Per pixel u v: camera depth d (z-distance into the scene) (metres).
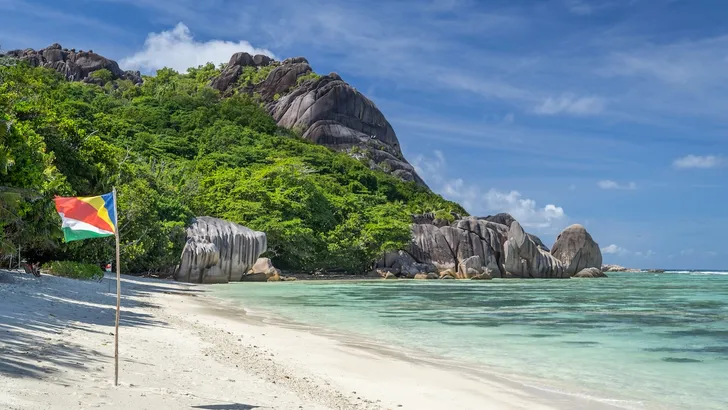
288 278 66.94
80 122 95.75
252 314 26.69
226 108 142.00
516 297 43.38
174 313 24.34
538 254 89.31
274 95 185.38
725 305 37.38
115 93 160.50
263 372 12.67
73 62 192.25
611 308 34.56
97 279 39.91
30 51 191.50
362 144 161.25
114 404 7.84
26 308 17.45
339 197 95.88
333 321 25.12
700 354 18.06
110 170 49.97
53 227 31.92
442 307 33.38
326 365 14.57
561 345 19.48
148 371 10.84
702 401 12.05
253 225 73.06
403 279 78.88
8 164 25.55
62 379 8.96
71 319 16.91
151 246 51.84
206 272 57.47
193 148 111.94
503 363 16.09
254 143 121.44
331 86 170.75
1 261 33.28
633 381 13.98
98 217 8.90
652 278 98.19
